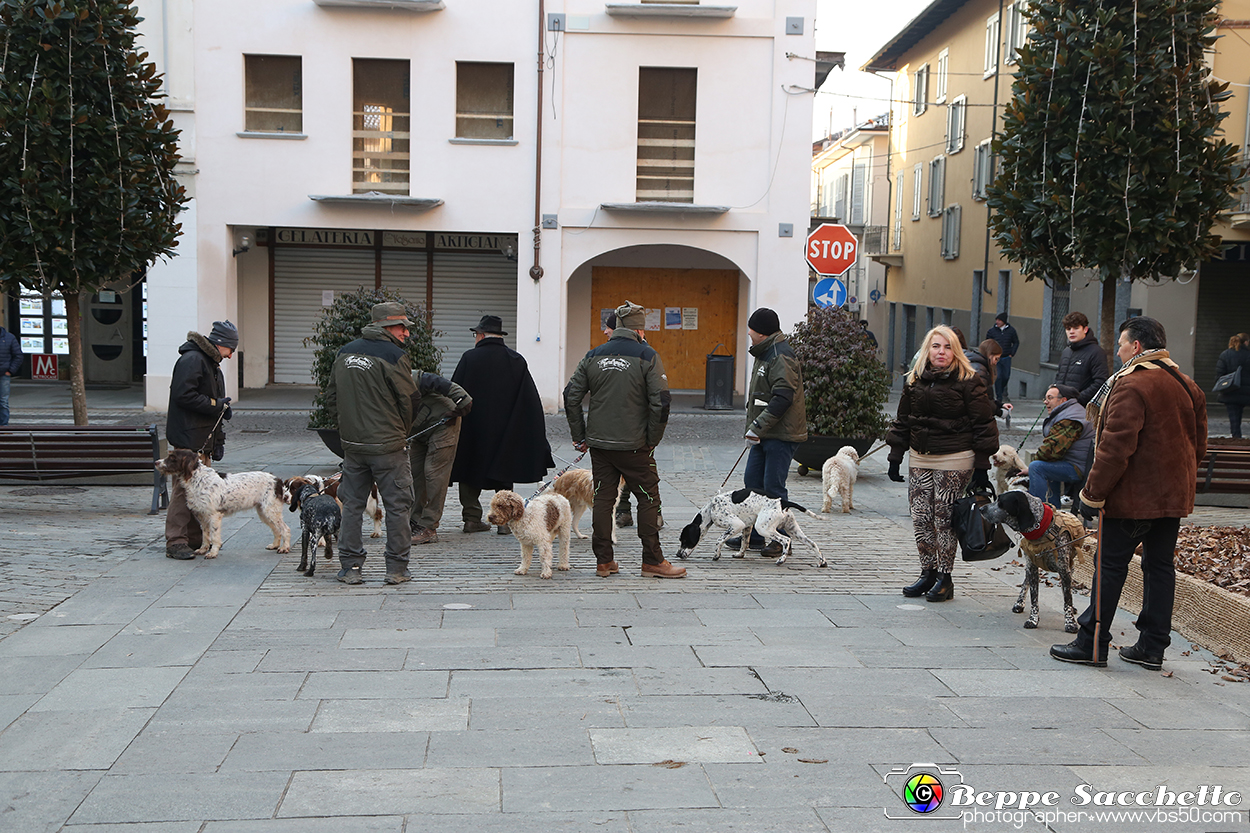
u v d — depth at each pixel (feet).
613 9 62.23
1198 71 32.91
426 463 28.40
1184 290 74.02
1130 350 18.56
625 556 27.40
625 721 15.33
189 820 12.06
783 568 26.43
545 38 63.21
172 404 26.45
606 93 63.67
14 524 30.37
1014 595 23.85
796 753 14.24
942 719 15.64
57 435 32.68
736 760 13.96
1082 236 32.94
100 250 35.50
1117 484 18.06
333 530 24.79
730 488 40.04
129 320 80.07
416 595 22.84
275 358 74.64
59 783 13.03
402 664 17.88
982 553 21.54
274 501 26.89
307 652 18.49
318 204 63.82
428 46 63.26
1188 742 14.89
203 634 19.51
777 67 63.41
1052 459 29.07
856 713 15.81
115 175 35.37
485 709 15.74
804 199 64.13
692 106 64.39
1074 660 18.62
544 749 14.24
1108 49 32.17
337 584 23.73
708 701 16.24
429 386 27.35
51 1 34.12
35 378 80.28
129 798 12.61
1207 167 33.01
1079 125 32.94
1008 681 17.49
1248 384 56.18
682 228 64.44
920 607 22.52
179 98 62.80
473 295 75.00
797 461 43.01
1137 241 32.71
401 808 12.41
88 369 80.12
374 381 23.34
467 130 64.64
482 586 23.82
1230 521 32.01
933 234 115.14
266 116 63.77
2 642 18.84
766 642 19.52
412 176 64.03
